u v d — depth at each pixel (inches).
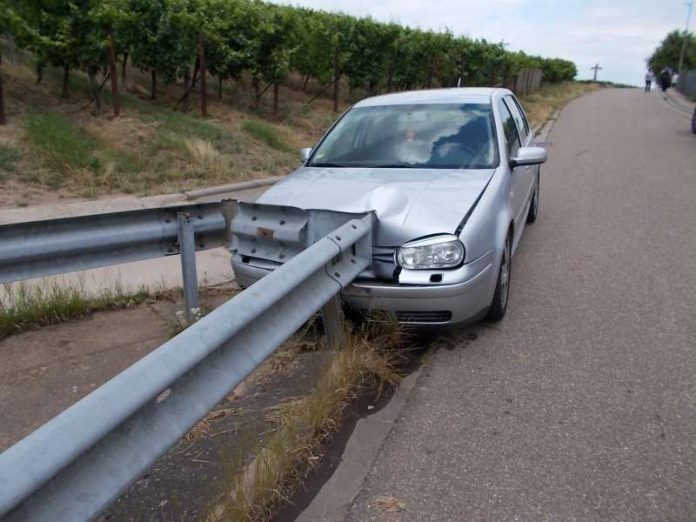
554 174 449.1
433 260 148.3
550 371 150.6
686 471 112.7
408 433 126.3
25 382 148.9
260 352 109.4
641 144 614.5
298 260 126.3
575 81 2687.0
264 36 543.5
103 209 285.9
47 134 342.0
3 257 136.3
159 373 83.5
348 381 137.9
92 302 187.8
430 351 162.1
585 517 101.9
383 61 735.1
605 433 124.8
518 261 240.2
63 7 398.6
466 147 194.1
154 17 486.9
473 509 104.3
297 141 505.4
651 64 3112.7
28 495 62.8
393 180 177.2
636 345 163.8
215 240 179.8
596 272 224.5
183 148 385.1
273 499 103.9
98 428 72.1
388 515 103.1
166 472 113.3
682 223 293.3
